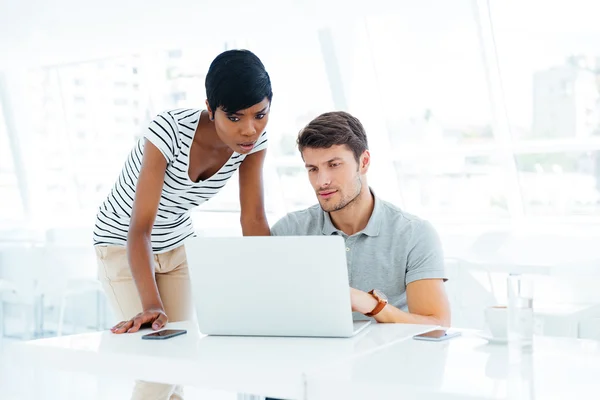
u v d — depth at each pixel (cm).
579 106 518
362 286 214
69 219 795
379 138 591
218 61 190
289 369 138
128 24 555
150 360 152
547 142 534
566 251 504
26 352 169
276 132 652
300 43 606
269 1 489
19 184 792
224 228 623
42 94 780
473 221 579
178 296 240
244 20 528
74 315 695
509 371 136
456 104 557
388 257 213
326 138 205
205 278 177
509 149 546
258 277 173
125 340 172
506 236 534
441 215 594
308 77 613
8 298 680
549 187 549
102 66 739
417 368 139
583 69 510
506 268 500
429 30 547
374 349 158
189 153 212
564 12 504
